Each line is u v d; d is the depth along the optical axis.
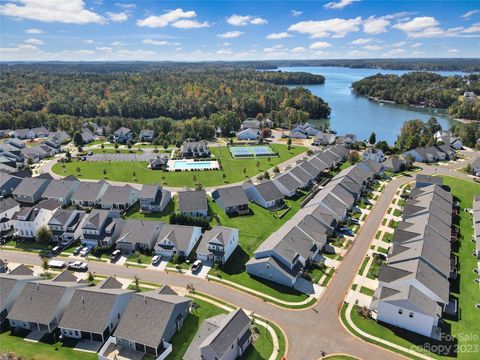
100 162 141.50
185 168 133.62
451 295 63.00
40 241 79.81
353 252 76.81
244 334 51.38
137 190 104.19
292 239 73.69
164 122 195.88
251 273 69.75
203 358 47.06
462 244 80.06
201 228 85.31
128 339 50.81
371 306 59.25
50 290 58.09
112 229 80.75
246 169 133.88
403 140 165.75
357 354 50.38
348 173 111.31
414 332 54.59
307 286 65.75
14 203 94.06
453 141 166.00
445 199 95.38
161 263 73.38
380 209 97.88
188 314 58.31
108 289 59.44
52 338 54.31
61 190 103.44
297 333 54.34
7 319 58.06
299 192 111.75
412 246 70.62
